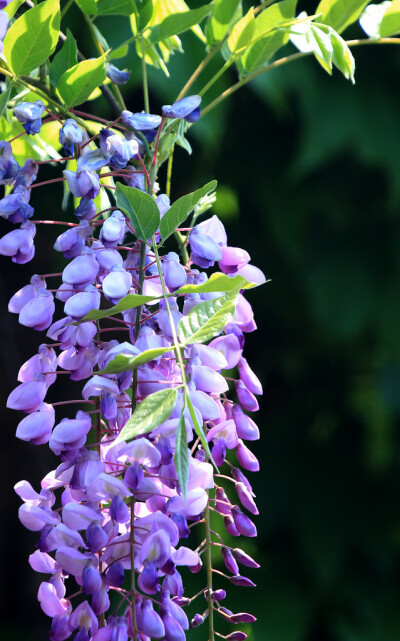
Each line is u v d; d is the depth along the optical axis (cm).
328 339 401
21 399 151
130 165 158
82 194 149
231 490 328
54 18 153
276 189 364
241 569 362
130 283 149
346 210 372
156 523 146
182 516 148
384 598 380
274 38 168
